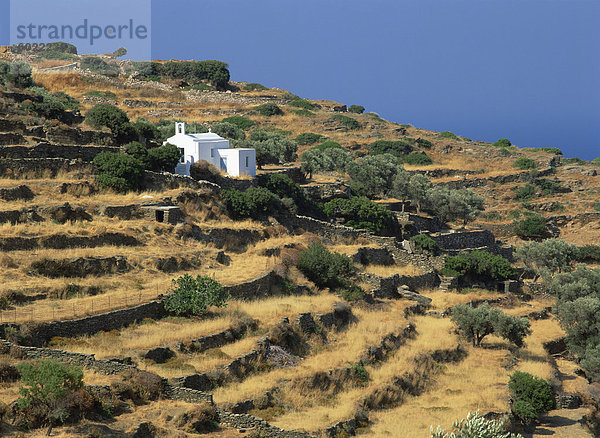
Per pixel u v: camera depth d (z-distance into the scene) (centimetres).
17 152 17688
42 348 10606
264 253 18025
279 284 16650
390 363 14625
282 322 14062
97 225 15925
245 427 10369
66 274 13850
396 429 11912
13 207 15438
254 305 14875
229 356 12294
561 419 14488
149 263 15262
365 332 15650
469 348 16962
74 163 18250
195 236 17488
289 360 13275
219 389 11300
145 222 17100
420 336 16675
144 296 13500
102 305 12650
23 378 9188
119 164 18500
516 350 17150
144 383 10406
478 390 14425
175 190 18850
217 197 19562
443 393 14188
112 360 10762
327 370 13075
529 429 13962
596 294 19712
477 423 10669
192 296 13475
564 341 18562
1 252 13638
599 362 16388
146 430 9506
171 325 12962
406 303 18625
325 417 11531
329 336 15088
